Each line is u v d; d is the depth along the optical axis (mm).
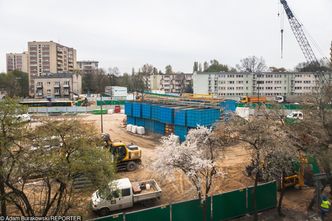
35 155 12062
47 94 115125
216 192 22688
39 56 141125
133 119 49094
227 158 30750
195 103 45625
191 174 16719
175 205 16688
